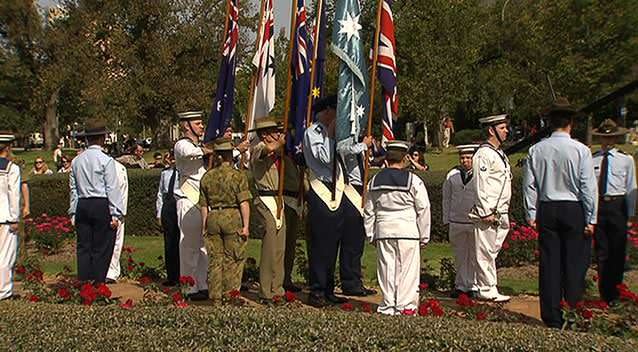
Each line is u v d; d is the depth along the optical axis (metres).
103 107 26.53
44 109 55.50
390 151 7.34
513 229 11.17
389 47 8.19
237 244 7.84
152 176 14.93
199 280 8.51
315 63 8.34
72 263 12.01
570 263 6.63
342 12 7.77
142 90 26.30
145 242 14.03
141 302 7.30
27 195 9.95
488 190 8.12
